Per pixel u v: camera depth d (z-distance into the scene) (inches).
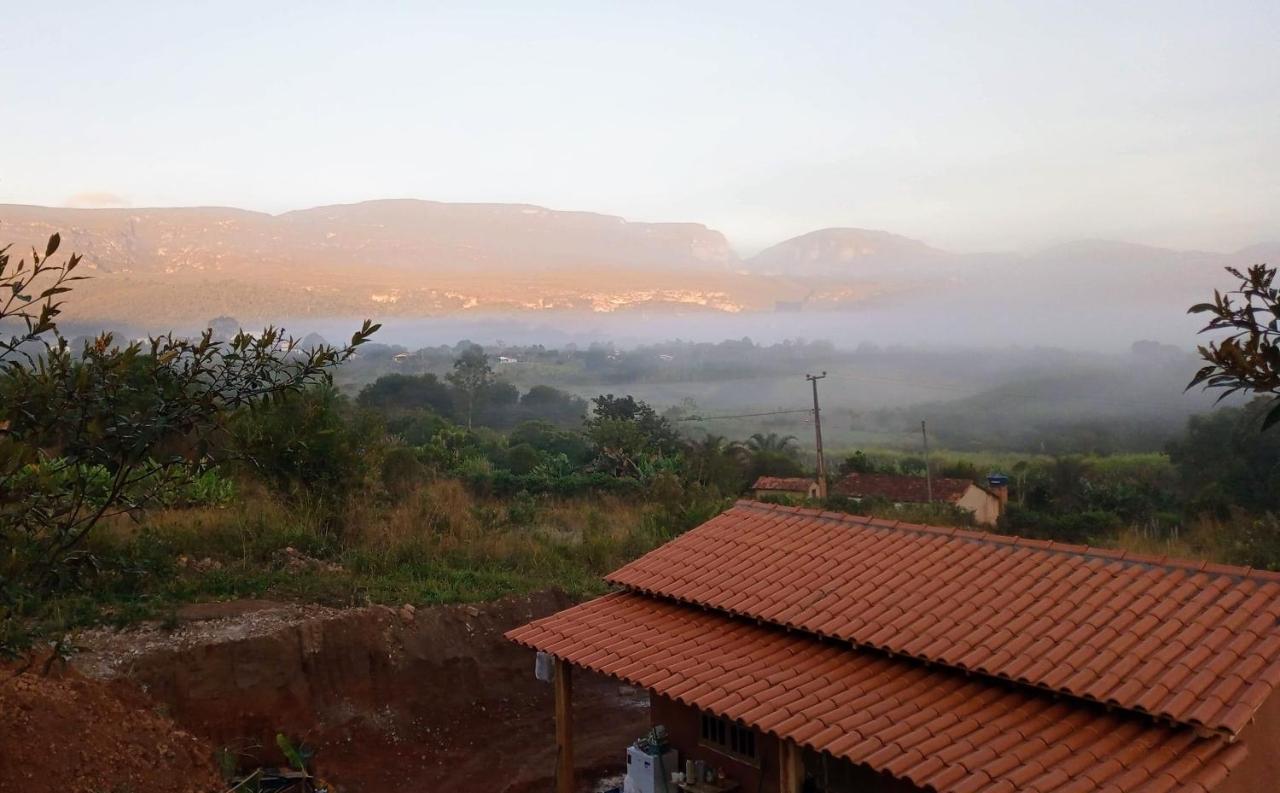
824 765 337.7
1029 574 339.3
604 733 512.7
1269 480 1113.4
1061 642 291.3
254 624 476.7
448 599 569.3
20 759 286.5
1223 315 203.0
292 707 453.4
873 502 1318.9
